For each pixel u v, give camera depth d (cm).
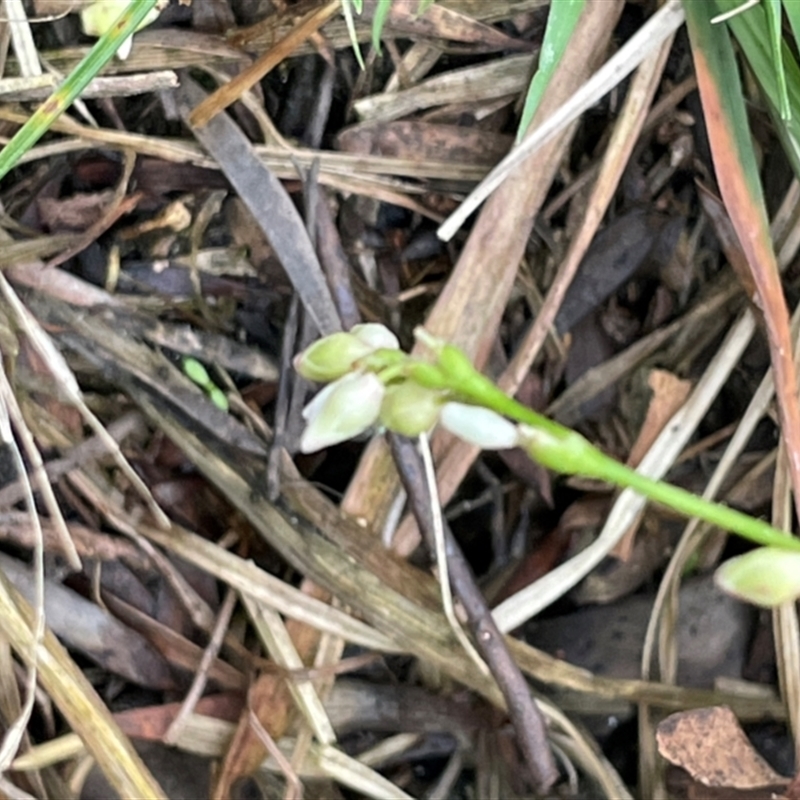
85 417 8
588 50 8
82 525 8
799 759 8
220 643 8
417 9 8
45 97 8
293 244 8
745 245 7
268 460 8
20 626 8
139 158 8
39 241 8
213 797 8
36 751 8
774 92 7
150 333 8
